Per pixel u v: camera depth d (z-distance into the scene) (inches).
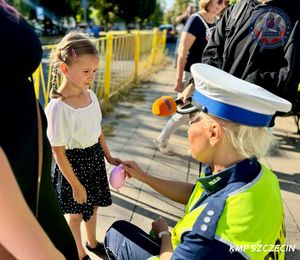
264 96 41.9
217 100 42.3
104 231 91.5
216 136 43.5
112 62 245.3
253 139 42.8
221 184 43.1
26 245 27.5
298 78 86.0
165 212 101.3
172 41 876.6
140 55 343.6
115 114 201.6
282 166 138.0
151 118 196.7
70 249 44.8
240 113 41.3
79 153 71.9
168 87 293.9
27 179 34.7
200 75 44.6
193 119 46.3
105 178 78.0
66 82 67.7
